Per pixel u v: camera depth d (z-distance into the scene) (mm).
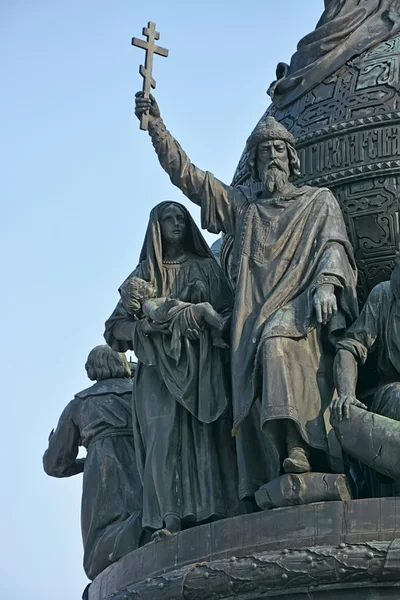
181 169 17188
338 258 16312
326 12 18562
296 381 15859
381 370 16281
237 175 18359
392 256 17094
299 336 15984
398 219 17109
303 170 17531
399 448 15406
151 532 16547
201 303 16625
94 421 17953
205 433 16578
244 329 16281
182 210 17234
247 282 16484
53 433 18438
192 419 16641
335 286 16172
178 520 16312
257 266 16500
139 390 16906
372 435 15484
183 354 16562
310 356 16016
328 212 16688
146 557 16031
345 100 17625
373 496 16031
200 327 16531
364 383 16531
